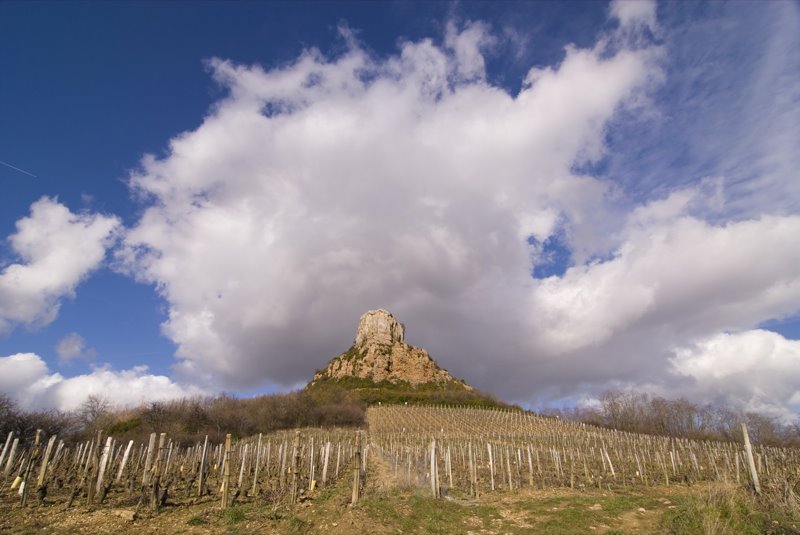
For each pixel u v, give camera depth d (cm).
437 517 1529
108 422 5197
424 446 4062
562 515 1556
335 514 1460
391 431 6269
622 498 1823
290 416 7269
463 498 1939
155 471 1575
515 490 2181
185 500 1719
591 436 5166
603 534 1344
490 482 2338
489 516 1602
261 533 1307
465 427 6638
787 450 3400
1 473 2117
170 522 1404
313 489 2006
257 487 2106
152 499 1535
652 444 4316
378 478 2486
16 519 1406
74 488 1627
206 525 1367
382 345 13812
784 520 1211
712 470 2755
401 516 1498
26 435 3775
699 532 1209
